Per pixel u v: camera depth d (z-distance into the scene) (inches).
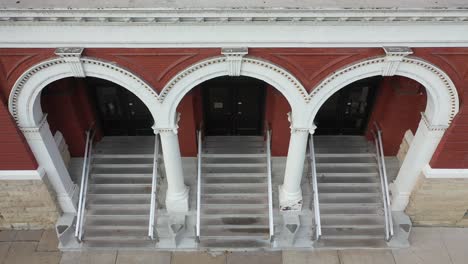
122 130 488.7
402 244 438.3
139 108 464.1
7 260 427.8
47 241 444.5
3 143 362.9
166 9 282.8
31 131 358.6
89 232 441.1
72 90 410.6
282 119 434.0
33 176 392.5
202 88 437.7
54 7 286.2
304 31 305.1
